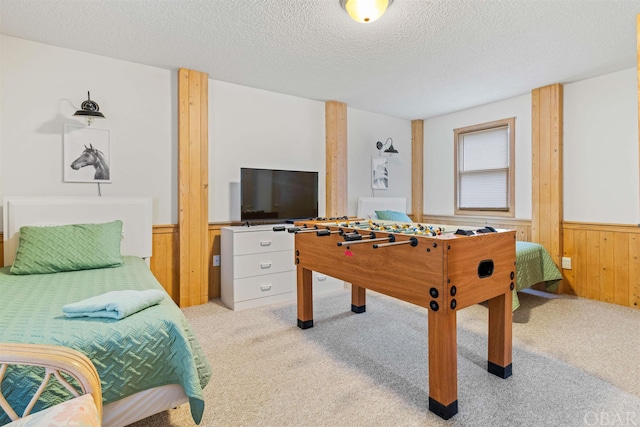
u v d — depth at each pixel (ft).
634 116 10.45
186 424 5.17
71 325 4.40
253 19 7.59
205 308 10.67
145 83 10.25
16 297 5.69
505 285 6.34
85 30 8.14
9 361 3.15
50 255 7.66
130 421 4.40
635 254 10.50
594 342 7.95
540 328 8.83
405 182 17.21
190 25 7.88
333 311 10.33
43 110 8.88
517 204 13.52
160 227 10.49
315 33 8.25
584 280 11.59
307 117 13.65
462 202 15.72
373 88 12.32
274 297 11.32
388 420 5.25
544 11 7.25
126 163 10.00
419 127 17.13
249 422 5.20
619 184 10.80
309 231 7.70
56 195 9.06
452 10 7.20
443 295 5.25
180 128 10.49
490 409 5.48
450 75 11.08
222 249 11.36
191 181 10.72
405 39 8.54
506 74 10.95
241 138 12.03
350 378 6.46
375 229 7.23
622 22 7.69
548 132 12.08
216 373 6.63
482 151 14.84
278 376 6.52
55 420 2.95
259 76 11.13
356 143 15.30
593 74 10.98
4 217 8.35
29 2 6.93
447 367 5.27
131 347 4.37
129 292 5.26
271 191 12.05
